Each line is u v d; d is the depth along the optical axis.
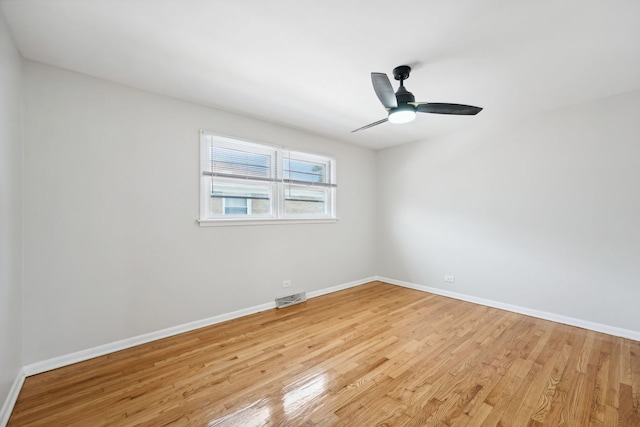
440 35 1.80
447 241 3.92
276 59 2.08
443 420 1.54
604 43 1.87
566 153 2.93
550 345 2.42
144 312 2.49
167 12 1.58
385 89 1.90
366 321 2.97
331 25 1.71
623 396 1.73
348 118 3.32
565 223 2.94
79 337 2.18
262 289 3.32
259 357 2.22
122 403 1.68
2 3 1.47
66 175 2.14
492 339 2.54
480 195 3.58
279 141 3.51
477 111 2.19
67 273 2.13
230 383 1.88
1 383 1.52
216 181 3.01
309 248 3.83
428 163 4.13
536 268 3.13
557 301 2.98
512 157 3.30
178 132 2.71
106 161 2.32
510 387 1.83
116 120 2.37
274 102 2.85
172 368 2.06
